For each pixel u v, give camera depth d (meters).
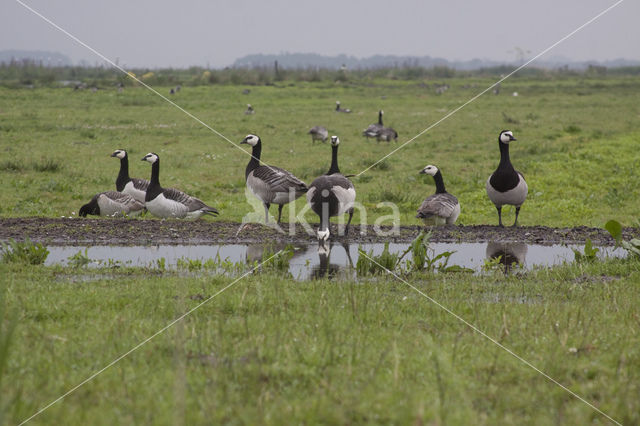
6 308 8.32
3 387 5.95
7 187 21.17
